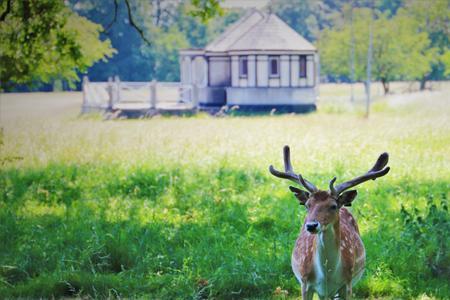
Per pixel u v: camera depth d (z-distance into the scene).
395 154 27.11
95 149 29.42
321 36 91.44
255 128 40.59
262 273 12.87
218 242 15.04
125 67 101.44
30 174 23.28
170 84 64.12
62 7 24.27
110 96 56.34
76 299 12.13
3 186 21.22
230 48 61.22
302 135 35.00
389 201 18.38
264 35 61.38
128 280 12.68
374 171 9.73
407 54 73.38
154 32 103.31
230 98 61.75
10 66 24.83
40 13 23.83
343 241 9.79
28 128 41.12
